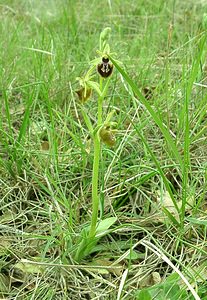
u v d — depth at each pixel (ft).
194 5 2.05
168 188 1.01
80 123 1.35
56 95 1.46
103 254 1.04
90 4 2.21
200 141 1.25
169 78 1.48
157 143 1.28
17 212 1.15
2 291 0.98
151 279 0.99
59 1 2.22
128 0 2.20
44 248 1.05
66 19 1.99
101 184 1.14
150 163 1.20
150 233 1.04
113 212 1.08
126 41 1.88
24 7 2.22
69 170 1.21
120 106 1.42
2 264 1.02
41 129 1.36
